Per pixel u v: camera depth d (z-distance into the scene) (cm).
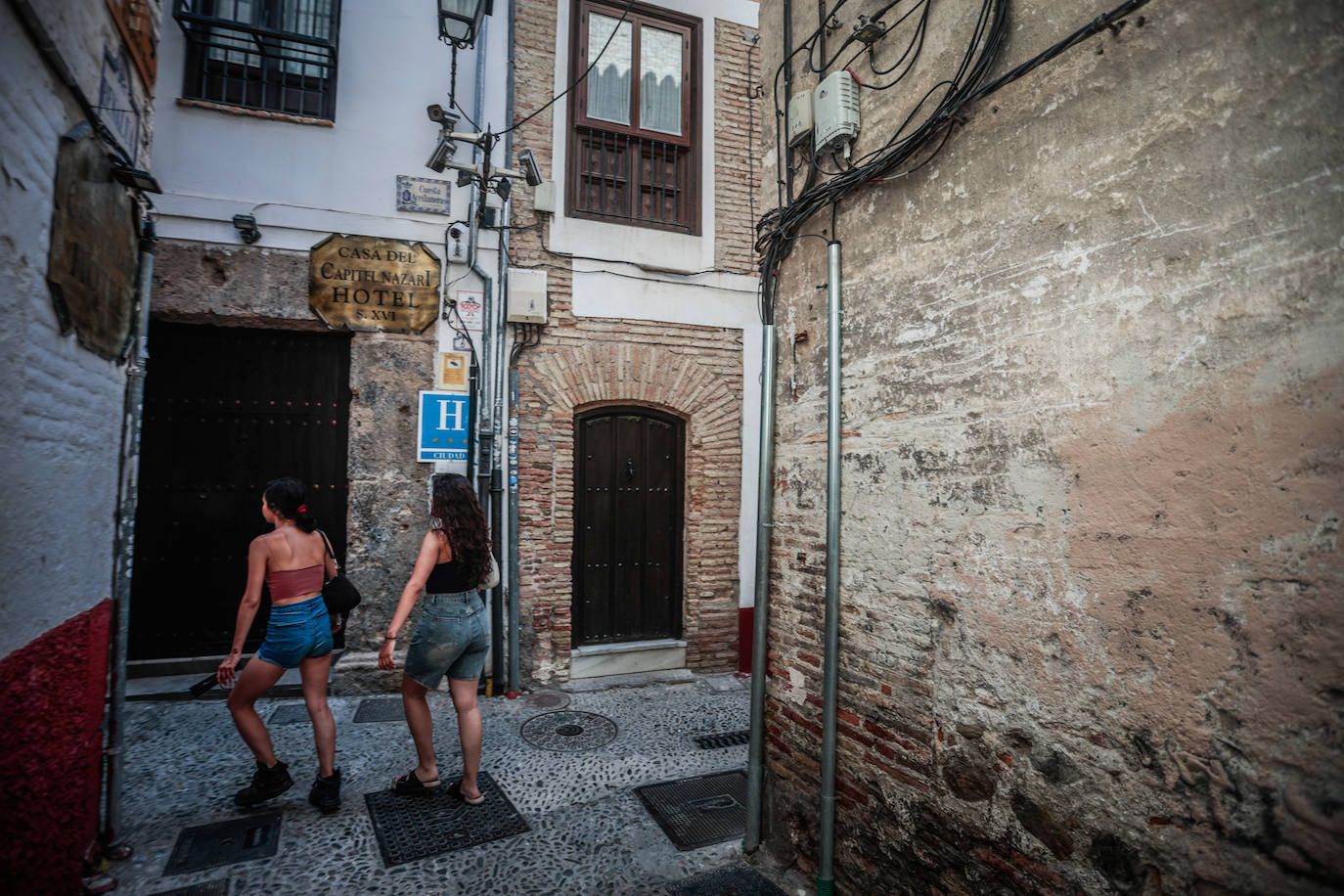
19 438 215
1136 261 198
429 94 575
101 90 272
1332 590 153
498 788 399
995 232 242
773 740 346
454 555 361
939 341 263
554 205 596
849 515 304
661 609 653
